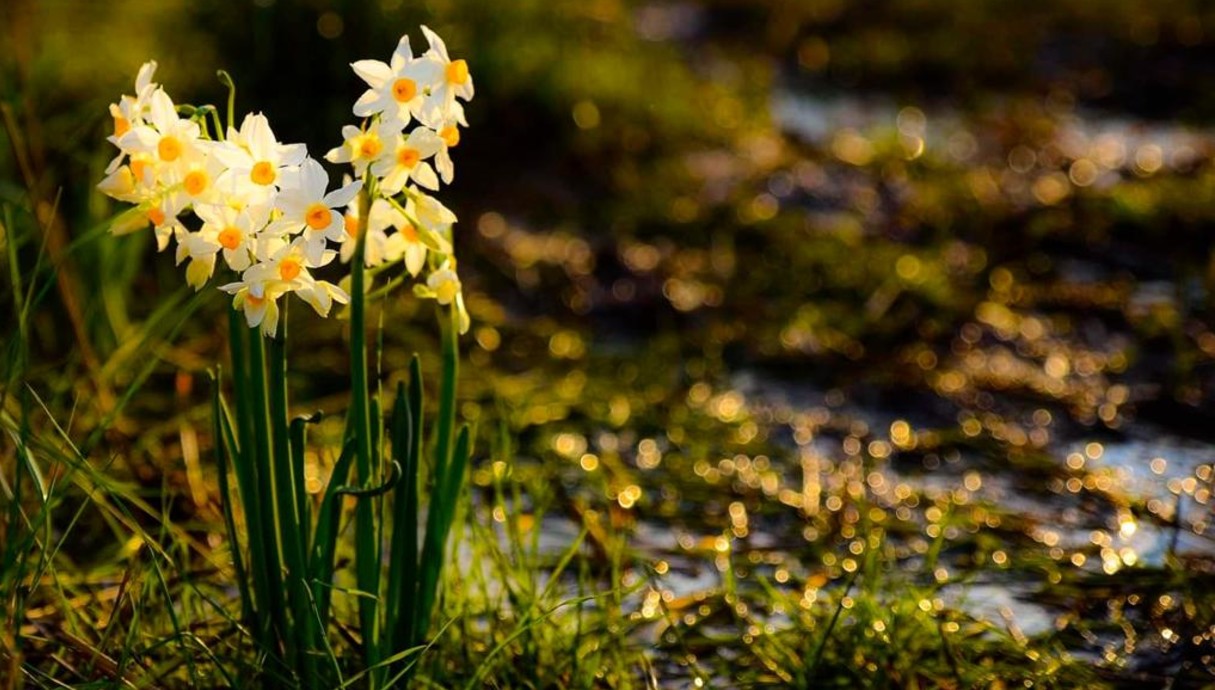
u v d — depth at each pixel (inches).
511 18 446.6
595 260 313.9
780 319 277.9
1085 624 152.3
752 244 327.9
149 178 104.6
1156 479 199.9
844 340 266.7
